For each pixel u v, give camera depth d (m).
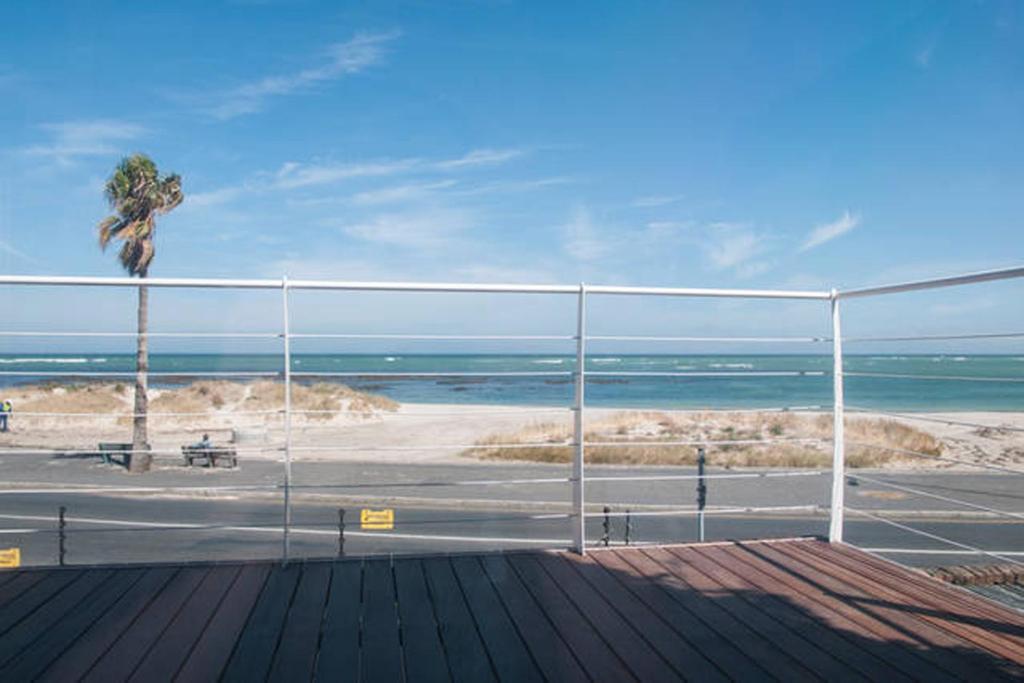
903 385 52.00
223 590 3.69
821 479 15.62
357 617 3.35
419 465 17.23
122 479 15.46
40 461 18.19
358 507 12.86
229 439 21.66
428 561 4.19
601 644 3.08
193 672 2.80
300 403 26.44
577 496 4.38
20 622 3.28
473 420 27.14
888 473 16.47
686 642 3.11
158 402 26.27
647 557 4.33
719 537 10.62
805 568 4.14
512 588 3.76
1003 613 3.47
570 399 40.03
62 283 3.63
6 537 10.54
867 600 3.63
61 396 27.22
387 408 28.97
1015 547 10.30
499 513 12.39
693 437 20.42
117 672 2.79
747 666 2.88
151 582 3.80
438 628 3.24
